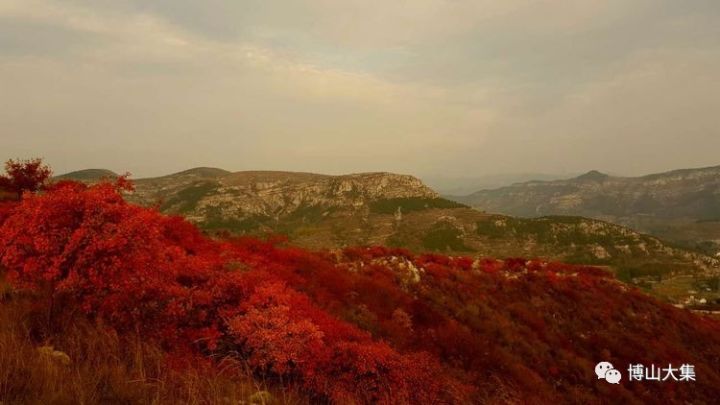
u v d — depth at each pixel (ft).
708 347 106.73
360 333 47.26
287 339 37.35
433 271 93.81
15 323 26.96
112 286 29.55
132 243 31.22
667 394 78.64
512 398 55.06
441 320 71.51
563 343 84.28
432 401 40.70
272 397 28.58
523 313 87.61
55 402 18.65
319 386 36.35
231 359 34.40
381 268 86.79
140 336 31.14
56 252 28.84
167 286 36.32
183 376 25.66
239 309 39.50
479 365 60.85
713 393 84.38
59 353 24.20
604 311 101.40
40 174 74.38
